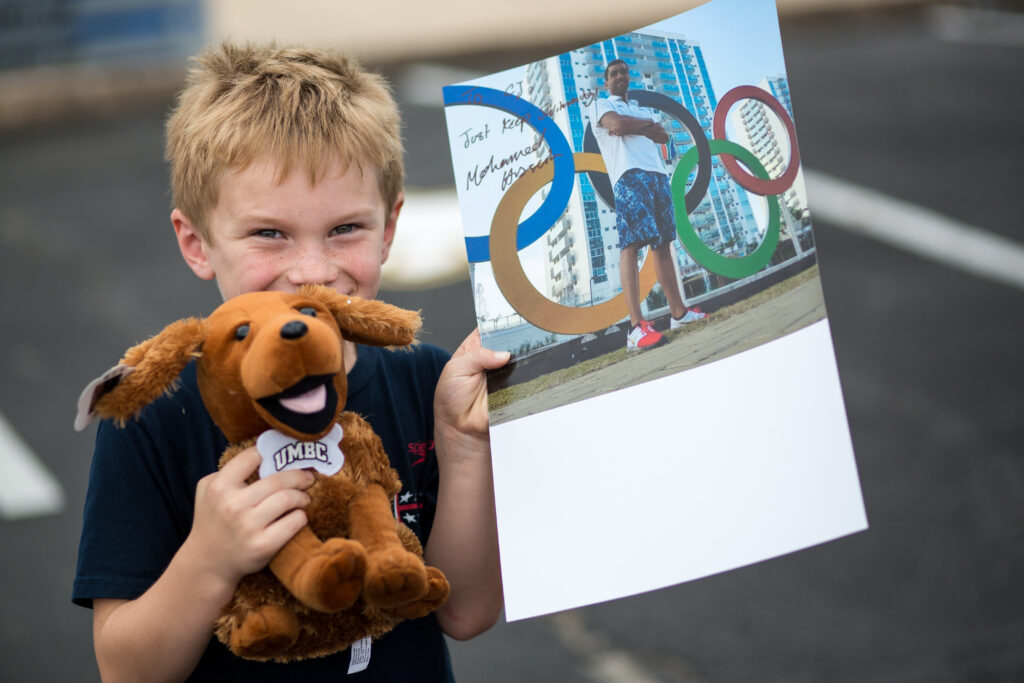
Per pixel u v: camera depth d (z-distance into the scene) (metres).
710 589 3.67
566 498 1.32
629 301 1.34
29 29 10.13
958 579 3.62
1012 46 9.98
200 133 1.41
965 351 5.21
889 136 8.06
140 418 1.38
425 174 7.46
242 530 1.17
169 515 1.38
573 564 1.30
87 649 3.50
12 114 9.54
